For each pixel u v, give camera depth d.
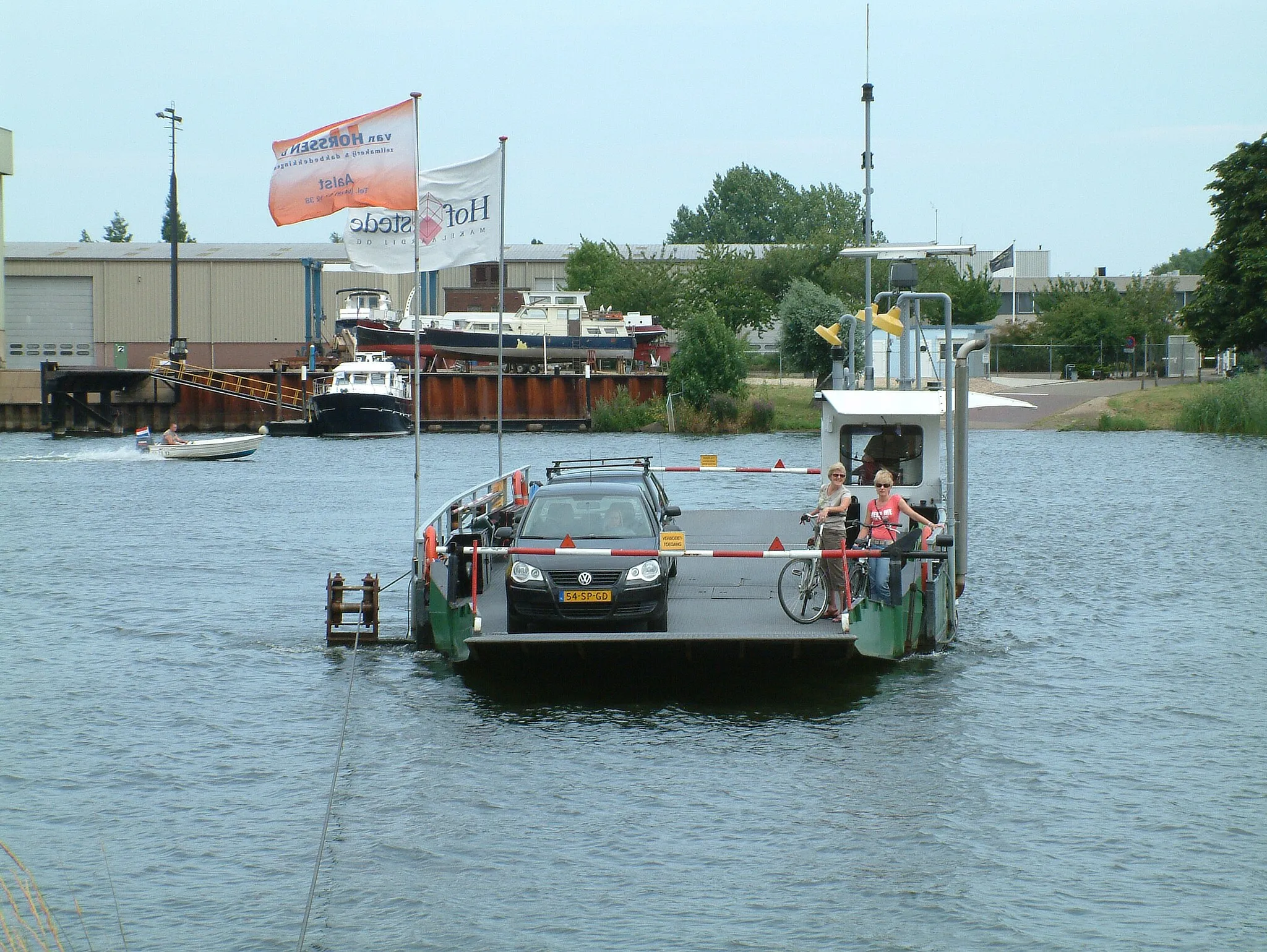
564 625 34.16
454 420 166.50
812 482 97.25
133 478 107.06
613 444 139.88
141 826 25.84
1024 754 30.05
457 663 38.59
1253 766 29.27
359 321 174.88
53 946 20.84
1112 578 54.59
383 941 20.98
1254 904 22.17
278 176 42.09
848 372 51.94
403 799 27.22
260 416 169.00
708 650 33.75
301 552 63.50
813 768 29.03
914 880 23.12
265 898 22.56
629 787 27.81
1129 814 26.22
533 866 23.75
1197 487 90.88
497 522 43.88
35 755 30.45
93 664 39.75
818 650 34.34
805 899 22.38
